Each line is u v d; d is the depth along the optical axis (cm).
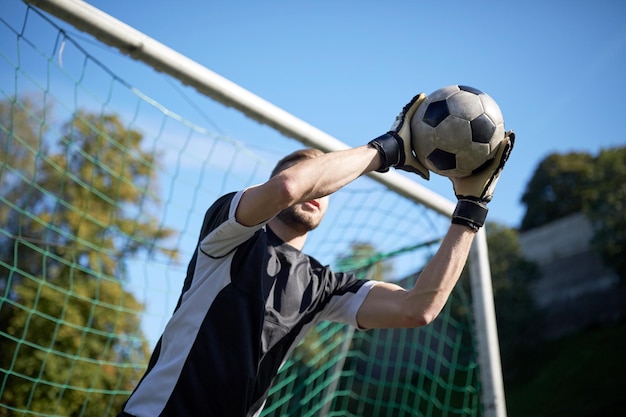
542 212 1833
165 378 183
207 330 187
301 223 216
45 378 823
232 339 187
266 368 197
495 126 197
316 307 217
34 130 952
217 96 297
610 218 1598
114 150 987
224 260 194
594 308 1573
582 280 1628
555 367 1461
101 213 957
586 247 1658
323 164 180
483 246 402
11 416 805
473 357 508
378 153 190
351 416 1123
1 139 952
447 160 196
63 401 817
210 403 180
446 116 194
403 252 480
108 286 920
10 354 845
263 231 211
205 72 290
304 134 322
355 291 224
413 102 200
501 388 376
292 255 215
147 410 180
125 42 269
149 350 746
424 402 1150
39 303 885
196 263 197
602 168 1691
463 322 562
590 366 1393
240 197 186
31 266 964
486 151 196
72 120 351
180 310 192
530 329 1569
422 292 205
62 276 921
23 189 980
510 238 1655
